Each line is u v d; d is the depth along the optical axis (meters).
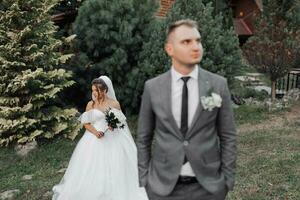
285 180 6.90
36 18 10.42
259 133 10.38
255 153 8.75
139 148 3.42
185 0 12.19
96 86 7.00
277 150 8.81
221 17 12.52
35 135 10.08
